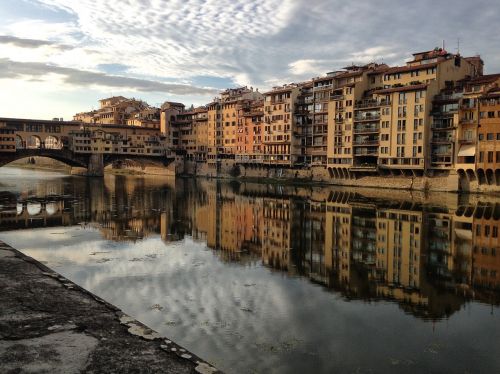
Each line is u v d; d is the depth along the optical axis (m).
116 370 10.73
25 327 13.49
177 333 22.56
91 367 10.83
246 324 23.97
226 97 190.12
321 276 34.25
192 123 197.00
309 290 30.52
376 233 53.06
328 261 39.34
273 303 27.67
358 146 123.69
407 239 49.31
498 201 86.19
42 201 84.50
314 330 23.28
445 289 31.08
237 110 172.62
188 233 53.34
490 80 101.12
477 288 31.44
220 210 75.31
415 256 41.34
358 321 24.72
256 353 20.44
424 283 32.56
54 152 161.50
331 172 133.25
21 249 42.53
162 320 24.38
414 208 76.00
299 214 69.81
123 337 12.93
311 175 139.62
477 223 59.75
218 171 178.75
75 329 13.44
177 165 193.88
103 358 11.41
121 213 70.31
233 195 102.94
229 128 177.25
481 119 98.19
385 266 37.62
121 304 26.92
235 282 32.34
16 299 16.33
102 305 16.05
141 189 117.88
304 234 52.94
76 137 170.88
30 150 154.75
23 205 77.81
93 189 113.75
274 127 152.12
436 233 52.69
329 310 26.44
